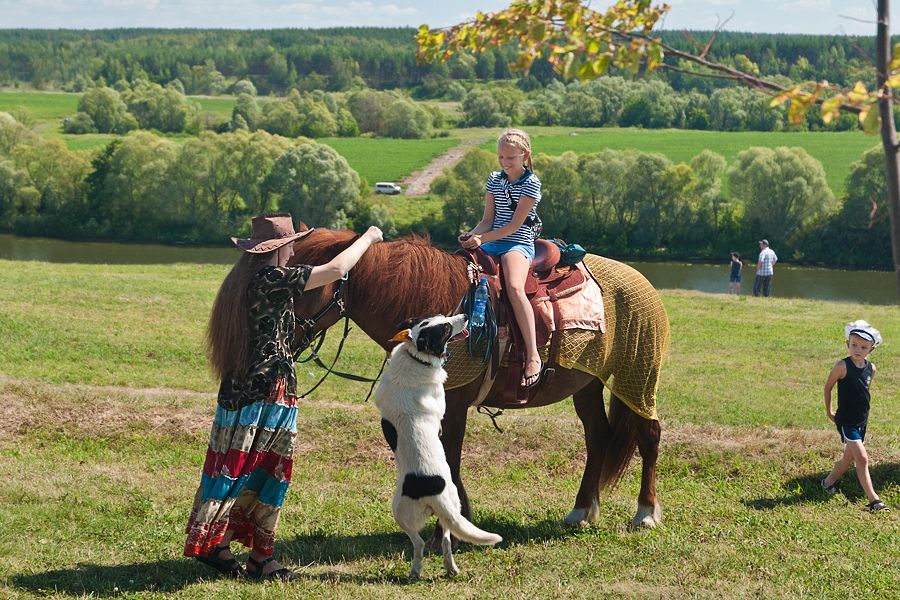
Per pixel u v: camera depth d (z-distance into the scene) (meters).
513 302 6.02
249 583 5.39
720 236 65.12
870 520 7.49
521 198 6.08
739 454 9.04
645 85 138.12
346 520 6.99
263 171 70.44
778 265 57.47
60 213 68.12
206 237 66.25
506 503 7.66
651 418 7.01
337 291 5.86
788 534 6.94
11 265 25.34
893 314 22.47
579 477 8.68
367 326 6.06
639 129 127.56
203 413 9.72
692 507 7.67
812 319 21.27
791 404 12.52
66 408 9.50
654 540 6.65
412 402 5.43
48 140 71.75
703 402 12.38
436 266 5.98
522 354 6.07
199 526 5.12
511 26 3.67
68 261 51.28
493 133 132.38
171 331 15.59
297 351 5.86
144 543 6.10
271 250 5.26
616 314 6.70
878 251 57.72
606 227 67.00
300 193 69.69
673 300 23.72
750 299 24.48
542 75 161.12
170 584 5.37
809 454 9.00
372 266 5.95
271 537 5.51
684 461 9.00
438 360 5.45
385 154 107.75
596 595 5.43
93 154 71.25
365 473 8.41
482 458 8.97
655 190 65.75
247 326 5.22
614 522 7.21
